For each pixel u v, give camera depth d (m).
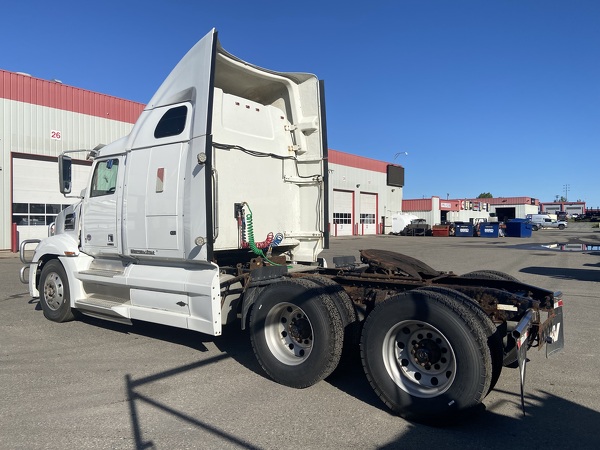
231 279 5.05
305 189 6.53
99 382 4.60
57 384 4.54
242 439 3.44
